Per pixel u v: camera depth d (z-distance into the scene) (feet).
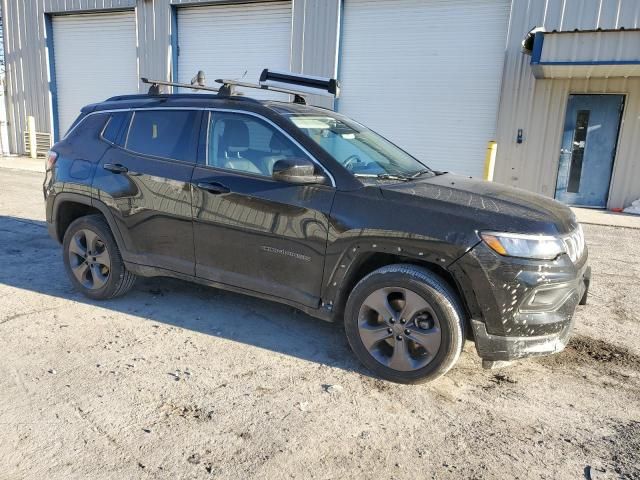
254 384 11.07
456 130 39.83
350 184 11.60
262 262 12.50
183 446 8.95
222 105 13.53
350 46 42.34
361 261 11.51
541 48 31.35
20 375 11.02
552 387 11.37
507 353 10.47
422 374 10.96
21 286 16.33
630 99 34.68
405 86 40.93
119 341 12.82
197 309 15.02
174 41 49.98
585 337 14.11
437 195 11.28
